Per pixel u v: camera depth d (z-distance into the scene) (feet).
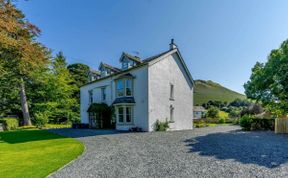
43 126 104.68
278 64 64.54
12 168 25.59
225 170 22.56
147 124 69.77
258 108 118.21
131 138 49.67
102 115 86.53
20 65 64.18
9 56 56.70
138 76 74.95
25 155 33.55
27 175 22.70
